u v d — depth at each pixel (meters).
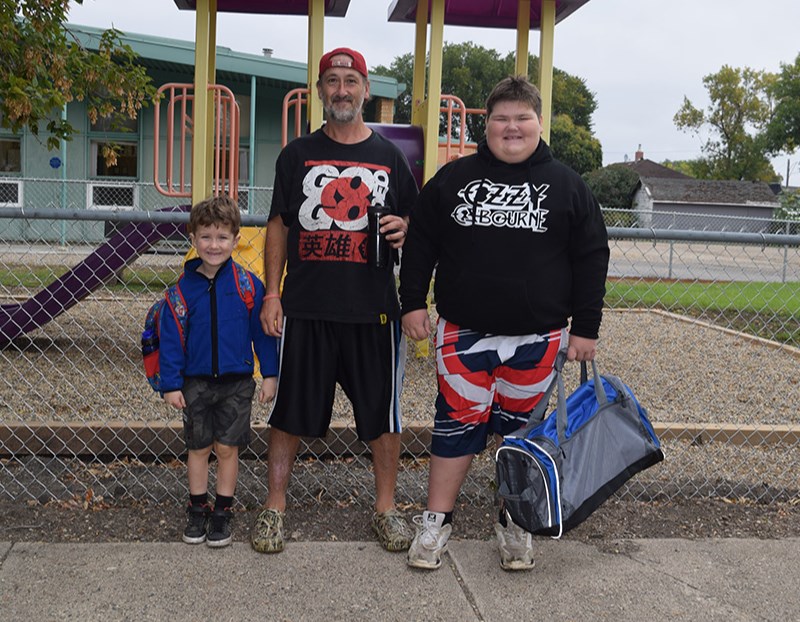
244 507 3.61
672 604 2.84
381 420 3.19
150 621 2.62
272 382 3.16
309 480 3.88
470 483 3.89
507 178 2.88
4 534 3.22
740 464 4.38
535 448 2.75
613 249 23.05
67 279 6.51
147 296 9.19
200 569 2.98
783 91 55.50
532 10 7.74
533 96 2.85
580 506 2.77
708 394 5.84
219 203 3.04
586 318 2.95
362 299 3.11
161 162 17.56
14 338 6.49
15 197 17.12
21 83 5.55
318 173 3.12
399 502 3.73
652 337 7.93
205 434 3.17
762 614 2.79
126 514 3.47
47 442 4.08
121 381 5.62
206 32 6.28
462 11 7.86
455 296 2.94
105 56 6.32
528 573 3.04
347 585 2.90
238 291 3.13
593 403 2.99
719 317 9.10
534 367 2.98
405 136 6.98
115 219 3.50
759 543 3.36
